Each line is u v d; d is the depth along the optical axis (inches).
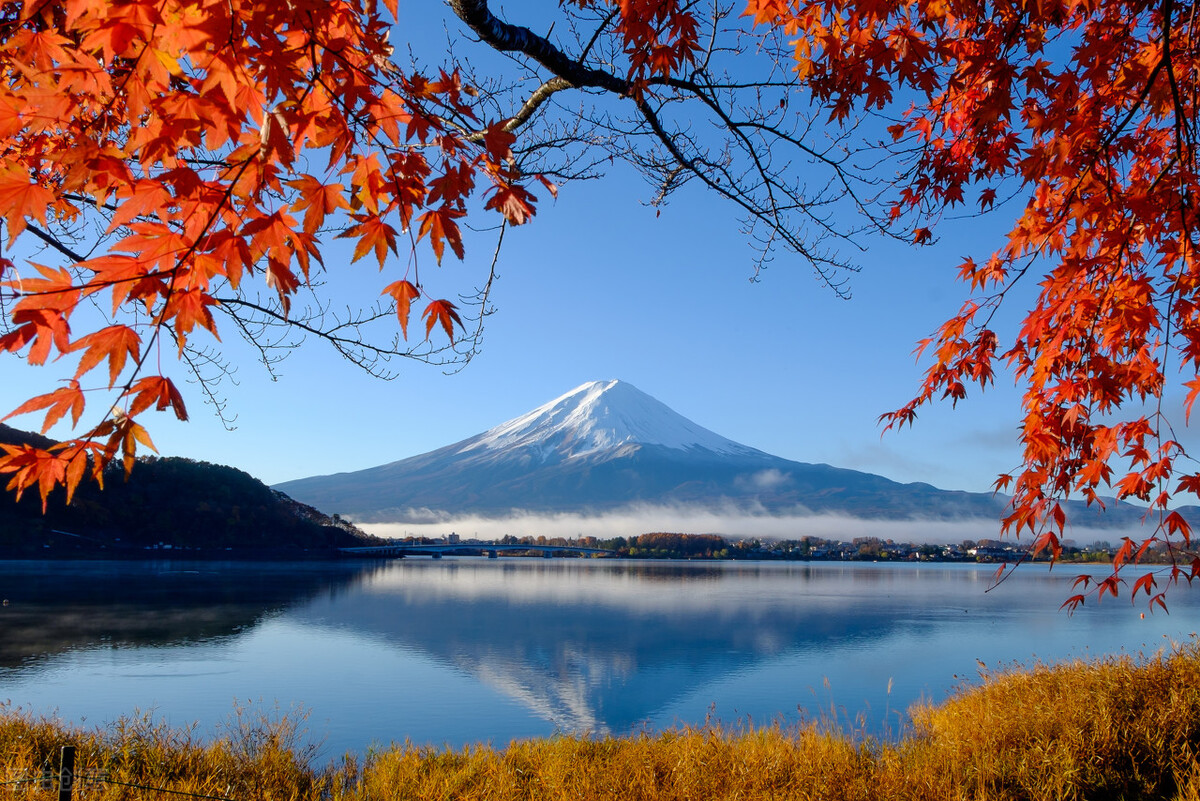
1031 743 359.3
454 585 4266.7
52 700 1016.9
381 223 83.4
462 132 107.3
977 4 145.4
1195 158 127.1
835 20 158.2
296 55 71.4
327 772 431.2
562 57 154.9
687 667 1529.3
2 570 3297.2
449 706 1091.9
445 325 89.7
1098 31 132.0
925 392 152.8
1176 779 303.4
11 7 86.1
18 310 70.1
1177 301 116.8
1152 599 111.0
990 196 182.4
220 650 1598.2
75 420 74.2
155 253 74.8
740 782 331.0
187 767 372.8
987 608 2950.3
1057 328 124.9
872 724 776.3
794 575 6230.3
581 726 973.2
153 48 67.7
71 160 71.4
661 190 228.2
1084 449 128.0
